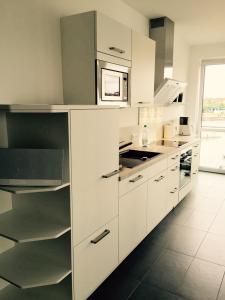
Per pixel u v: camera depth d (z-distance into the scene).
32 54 1.86
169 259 2.36
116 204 1.99
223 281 2.07
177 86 3.61
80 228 1.63
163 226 3.01
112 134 1.88
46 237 1.45
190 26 3.75
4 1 1.63
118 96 2.26
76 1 2.19
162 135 4.23
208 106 5.33
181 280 2.08
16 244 1.81
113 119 1.87
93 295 1.92
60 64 2.10
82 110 1.55
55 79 2.06
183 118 4.66
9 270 1.59
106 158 1.82
